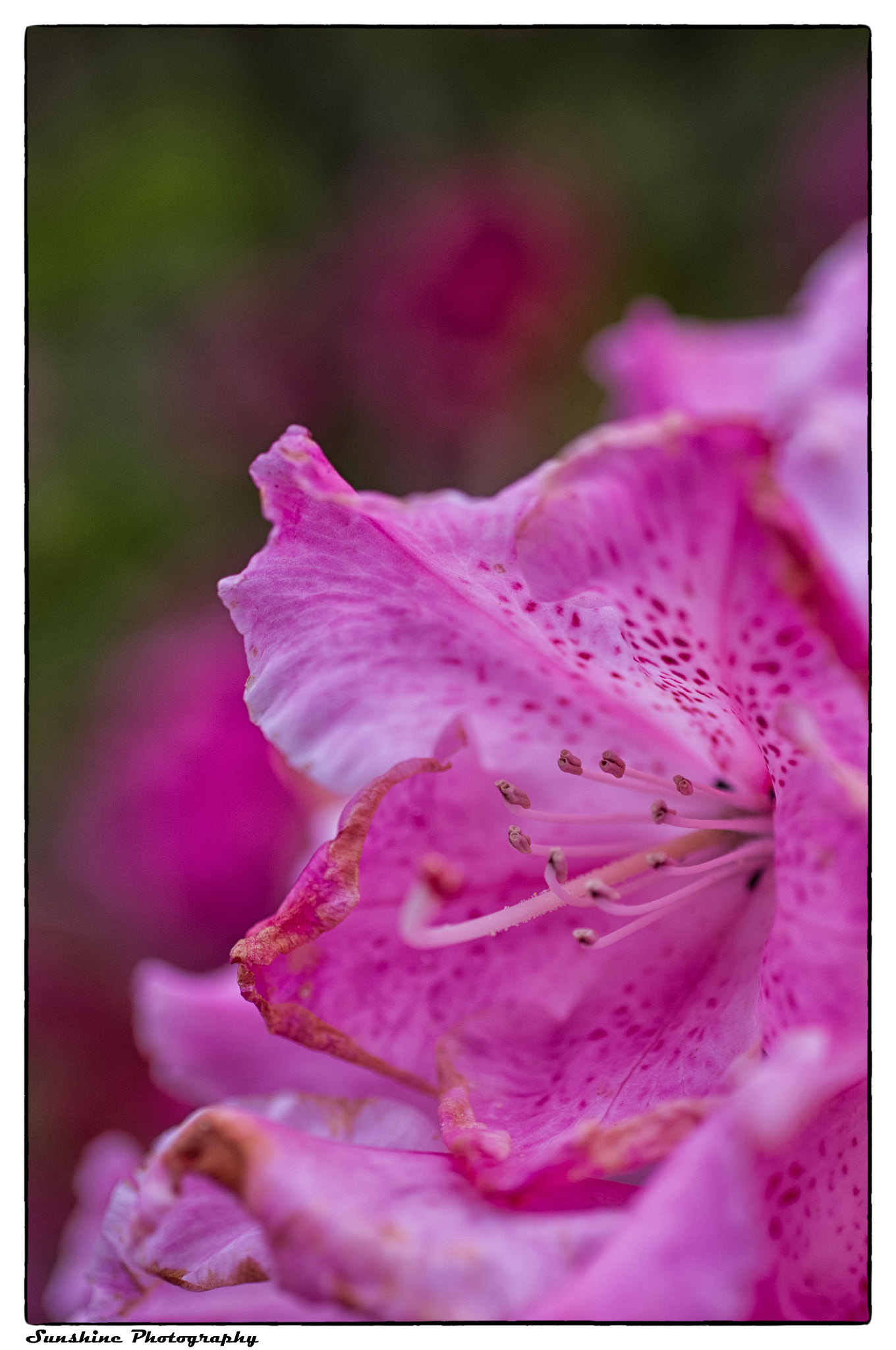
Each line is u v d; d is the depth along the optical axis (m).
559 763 0.25
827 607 0.22
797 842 0.22
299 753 0.24
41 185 0.40
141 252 0.41
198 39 0.42
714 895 0.24
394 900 0.24
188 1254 0.23
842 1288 0.22
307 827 0.29
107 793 0.38
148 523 0.41
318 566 0.24
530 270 0.44
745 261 0.44
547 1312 0.20
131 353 0.42
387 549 0.23
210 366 0.42
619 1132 0.22
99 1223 0.31
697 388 0.36
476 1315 0.21
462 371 0.44
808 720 0.21
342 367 0.44
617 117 0.46
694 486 0.22
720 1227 0.20
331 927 0.23
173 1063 0.30
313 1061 0.27
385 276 0.44
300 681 0.24
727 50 0.44
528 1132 0.23
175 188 0.41
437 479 0.44
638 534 0.22
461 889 0.25
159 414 0.42
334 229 0.44
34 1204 0.35
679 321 0.44
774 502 0.21
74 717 0.39
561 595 0.22
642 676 0.24
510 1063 0.24
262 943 0.23
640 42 0.44
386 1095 0.24
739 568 0.22
